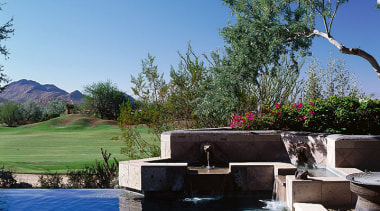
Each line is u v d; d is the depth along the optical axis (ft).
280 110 33.81
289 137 30.53
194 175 26.22
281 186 23.06
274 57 33.50
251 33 32.17
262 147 31.58
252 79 33.76
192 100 43.91
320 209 18.67
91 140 98.58
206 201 24.64
